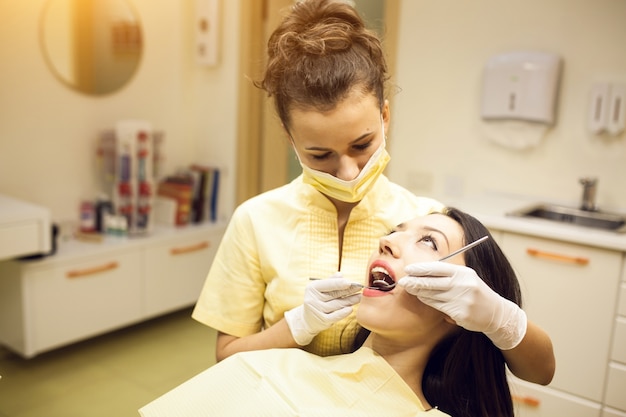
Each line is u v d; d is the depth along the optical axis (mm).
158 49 3520
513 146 2842
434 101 3086
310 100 933
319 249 1145
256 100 3586
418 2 3070
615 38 2561
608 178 2660
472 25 2922
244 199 3631
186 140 3777
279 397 991
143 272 3117
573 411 2307
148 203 3193
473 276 945
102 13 3201
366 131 969
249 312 1181
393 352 1122
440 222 1120
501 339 979
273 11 3475
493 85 2801
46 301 2707
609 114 2578
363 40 989
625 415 2207
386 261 1090
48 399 2584
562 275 2277
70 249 2850
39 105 3012
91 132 3256
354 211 1141
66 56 3078
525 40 2785
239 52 3457
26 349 2666
